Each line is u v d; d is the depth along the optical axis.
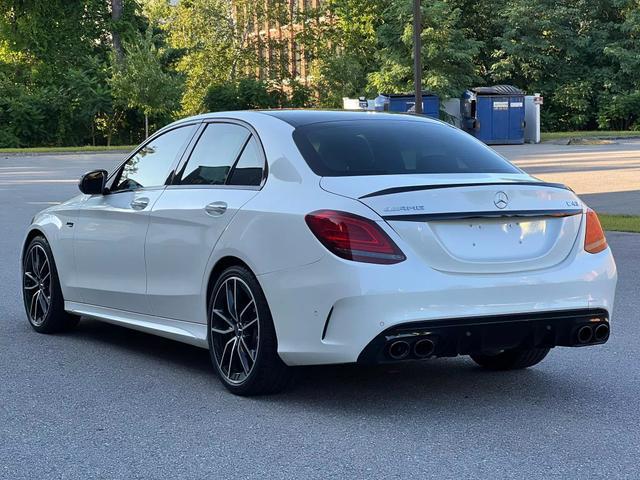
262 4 58.53
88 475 4.16
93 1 60.50
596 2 58.84
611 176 23.39
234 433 4.74
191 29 58.34
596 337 5.21
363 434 4.70
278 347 5.07
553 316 5.02
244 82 58.12
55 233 7.19
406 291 4.70
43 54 59.34
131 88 51.94
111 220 6.56
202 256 5.64
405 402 5.31
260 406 5.25
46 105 55.16
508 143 44.44
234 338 5.43
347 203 4.86
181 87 52.84
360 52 58.88
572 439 4.60
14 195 20.97
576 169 26.38
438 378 5.90
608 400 5.35
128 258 6.37
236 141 5.81
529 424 4.86
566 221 5.20
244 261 5.25
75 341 7.17
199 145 6.11
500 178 5.32
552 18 56.56
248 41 59.34
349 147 5.42
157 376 6.01
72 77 55.41
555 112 58.91
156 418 5.04
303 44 59.09
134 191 6.47
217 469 4.21
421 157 5.49
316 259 4.84
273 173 5.37
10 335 7.39
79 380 5.92
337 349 4.78
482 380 5.85
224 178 5.73
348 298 4.71
